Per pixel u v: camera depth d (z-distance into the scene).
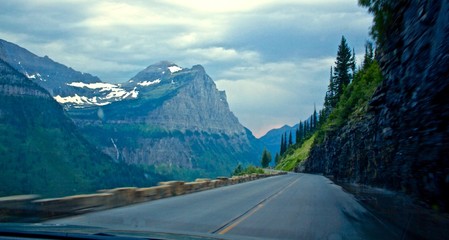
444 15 13.59
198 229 11.89
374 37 24.83
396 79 21.66
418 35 17.11
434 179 14.73
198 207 18.47
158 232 6.42
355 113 53.94
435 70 14.15
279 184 43.28
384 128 27.03
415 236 10.88
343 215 15.64
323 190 32.12
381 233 11.49
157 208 17.88
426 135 15.43
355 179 46.38
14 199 12.57
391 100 23.23
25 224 6.70
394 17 21.23
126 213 15.73
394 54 21.78
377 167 32.34
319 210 17.45
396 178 23.86
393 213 15.47
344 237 10.77
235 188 35.41
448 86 12.82
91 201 16.28
